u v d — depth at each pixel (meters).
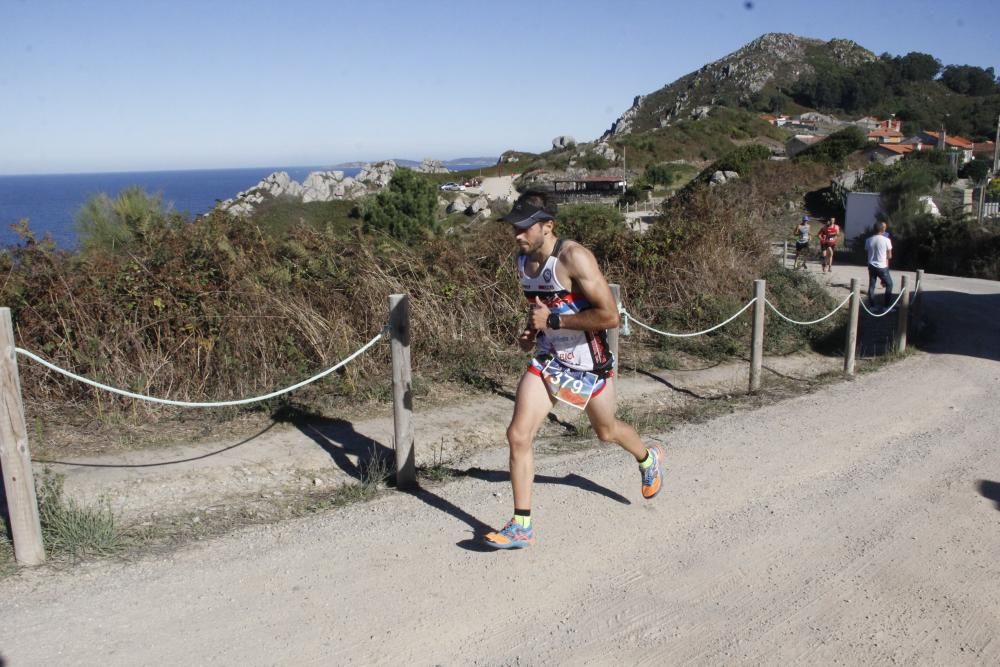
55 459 5.23
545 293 4.05
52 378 6.27
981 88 118.94
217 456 5.45
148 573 3.97
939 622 3.71
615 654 3.39
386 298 7.96
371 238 8.79
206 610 3.65
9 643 3.31
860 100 117.44
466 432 6.37
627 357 9.29
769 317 11.15
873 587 4.04
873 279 15.08
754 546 4.47
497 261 9.36
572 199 59.97
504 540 4.22
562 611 3.72
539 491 5.21
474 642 3.45
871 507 5.10
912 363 10.42
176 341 6.61
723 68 138.12
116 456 5.36
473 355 8.17
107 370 6.23
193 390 6.54
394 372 5.06
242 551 4.25
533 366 4.19
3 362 3.79
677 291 10.85
